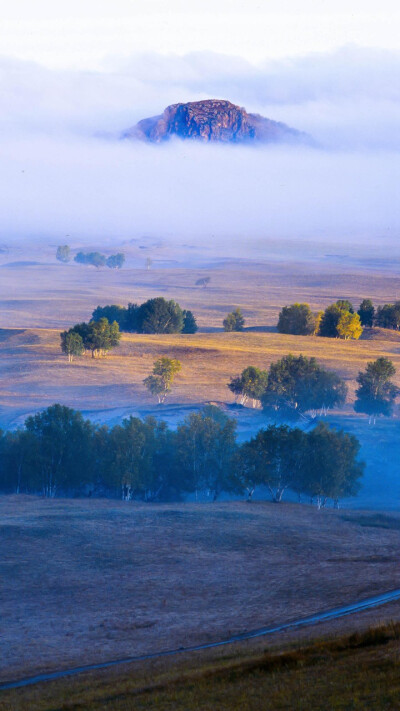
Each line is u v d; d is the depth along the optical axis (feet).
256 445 344.28
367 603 182.39
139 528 273.33
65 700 109.81
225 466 371.97
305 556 241.14
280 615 177.99
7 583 211.41
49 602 195.42
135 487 357.82
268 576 218.18
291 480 346.74
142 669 130.41
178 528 274.57
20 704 111.34
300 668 107.86
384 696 89.86
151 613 184.96
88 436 374.43
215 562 233.76
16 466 368.48
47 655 153.79
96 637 166.40
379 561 233.35
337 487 338.34
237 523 283.79
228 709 93.20
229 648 141.38
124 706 100.78
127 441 363.97
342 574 217.15
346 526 287.28
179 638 163.22
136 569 226.17
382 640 114.73
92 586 209.15
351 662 105.60
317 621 165.89
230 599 196.03
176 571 224.33
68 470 368.48
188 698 100.01
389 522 298.15
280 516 302.25
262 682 103.30
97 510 304.71
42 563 230.27
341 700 90.53
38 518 285.43
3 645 161.38
